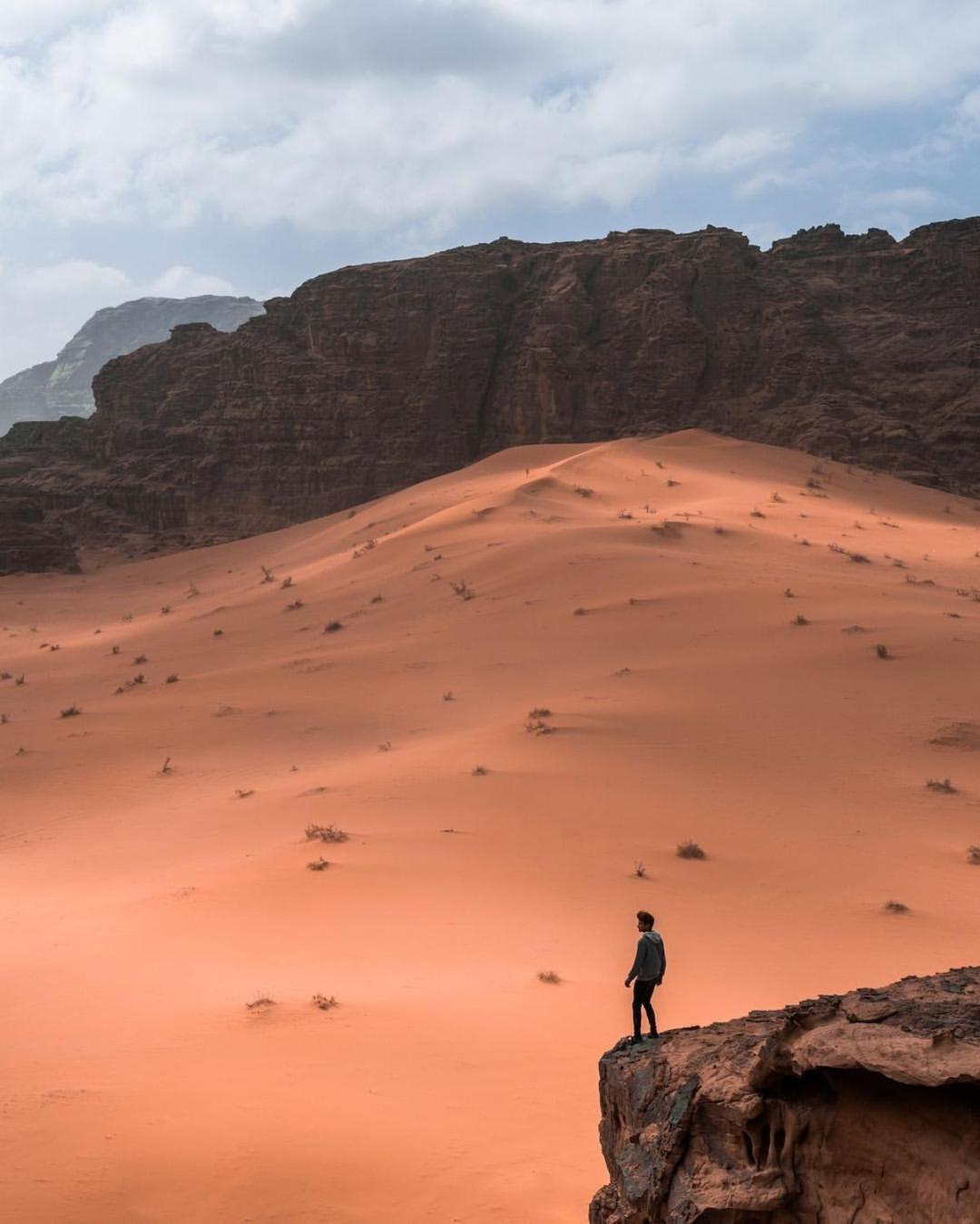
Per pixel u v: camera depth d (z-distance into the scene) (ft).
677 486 415.03
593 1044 67.36
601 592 264.11
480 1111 58.03
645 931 46.55
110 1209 49.42
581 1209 48.42
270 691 224.74
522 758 151.64
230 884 106.22
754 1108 35.17
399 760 158.40
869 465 560.20
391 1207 49.39
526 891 102.78
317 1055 64.90
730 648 211.61
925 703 174.19
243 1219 48.60
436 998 75.36
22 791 173.06
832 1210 33.47
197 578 498.69
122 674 274.98
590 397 654.94
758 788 140.87
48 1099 59.52
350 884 103.60
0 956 91.56
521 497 381.60
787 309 651.25
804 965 85.76
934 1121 32.42
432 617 273.54
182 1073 62.49
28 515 595.06
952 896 105.29
